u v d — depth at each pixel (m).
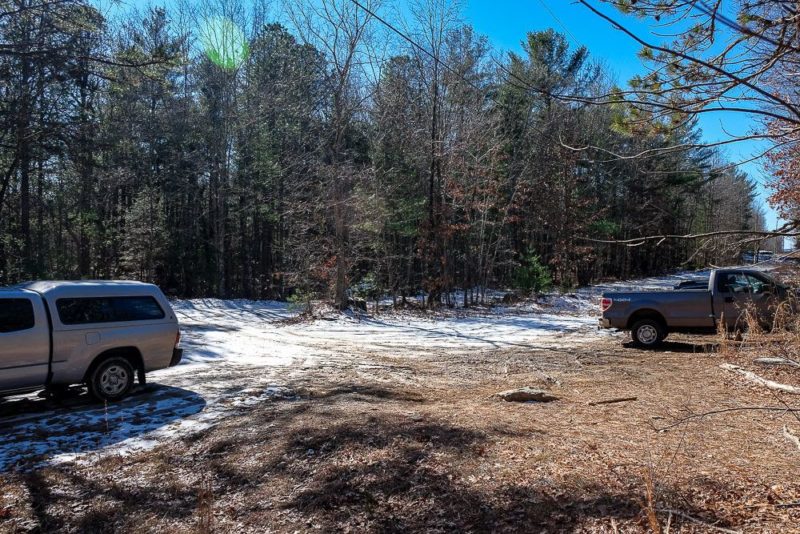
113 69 11.89
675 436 5.56
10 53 10.05
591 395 7.75
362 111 25.11
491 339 15.73
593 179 36.62
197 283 36.41
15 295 7.21
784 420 6.20
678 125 3.56
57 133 13.91
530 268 27.47
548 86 25.92
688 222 49.31
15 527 4.16
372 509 4.13
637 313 12.66
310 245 23.38
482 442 5.33
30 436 6.22
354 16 21.69
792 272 9.09
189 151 35.00
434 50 23.36
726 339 10.67
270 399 7.69
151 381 9.27
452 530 3.78
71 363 7.44
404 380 9.42
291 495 4.47
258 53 33.88
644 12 3.10
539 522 3.76
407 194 25.17
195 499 4.53
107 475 5.07
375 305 24.41
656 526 3.30
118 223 34.53
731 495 3.95
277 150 31.66
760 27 2.99
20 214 23.83
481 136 25.22
